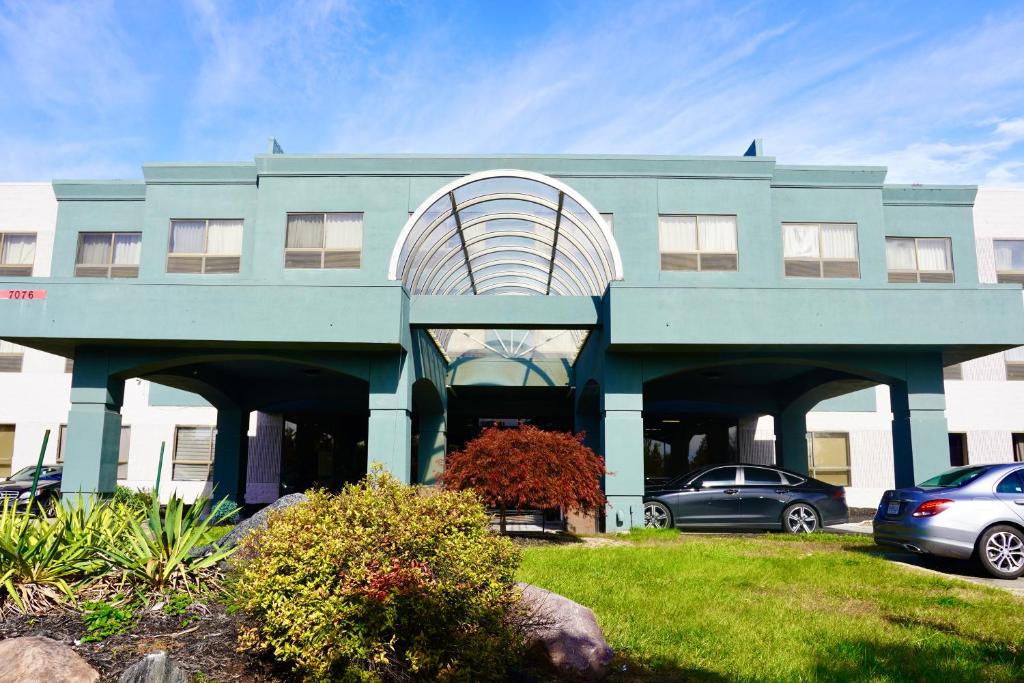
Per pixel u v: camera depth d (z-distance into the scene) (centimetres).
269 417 2384
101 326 1355
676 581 828
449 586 456
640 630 615
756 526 1445
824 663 532
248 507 2175
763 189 1734
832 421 2280
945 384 2262
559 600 566
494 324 1494
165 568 598
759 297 1370
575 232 1555
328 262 1708
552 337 2069
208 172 1803
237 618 531
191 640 505
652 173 1733
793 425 2019
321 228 1725
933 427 1425
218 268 1773
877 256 1745
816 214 1766
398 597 439
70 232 1867
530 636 514
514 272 1870
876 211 1769
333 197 1730
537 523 1694
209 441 2312
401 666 442
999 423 2247
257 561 483
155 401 2178
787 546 1182
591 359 1653
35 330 1353
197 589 600
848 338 1359
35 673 406
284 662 471
